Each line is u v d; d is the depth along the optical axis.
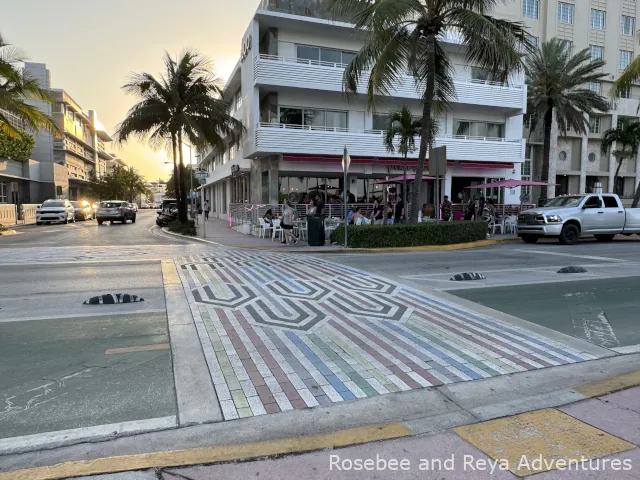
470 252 14.14
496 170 27.47
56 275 9.38
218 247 15.29
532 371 4.32
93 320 5.96
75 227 27.58
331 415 3.45
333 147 22.33
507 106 26.02
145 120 21.75
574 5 34.75
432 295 7.46
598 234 17.55
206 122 22.48
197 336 5.27
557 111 27.48
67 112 57.47
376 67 13.91
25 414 3.46
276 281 8.54
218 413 3.48
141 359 4.59
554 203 17.91
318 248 14.63
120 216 31.59
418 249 14.80
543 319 6.08
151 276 9.22
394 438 3.10
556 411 3.47
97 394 3.81
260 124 21.84
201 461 2.83
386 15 11.81
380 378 4.12
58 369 4.34
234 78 27.36
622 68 36.81
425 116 15.14
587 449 2.93
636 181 39.19
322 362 4.49
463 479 2.62
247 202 27.00
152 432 3.21
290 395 3.78
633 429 3.16
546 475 2.66
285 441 3.07
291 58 22.44
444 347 4.94
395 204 20.94
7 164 39.91
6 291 7.81
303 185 23.81
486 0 13.84
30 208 35.34
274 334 5.34
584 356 4.72
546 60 26.44
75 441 3.09
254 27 21.41
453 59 26.09
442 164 14.25
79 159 66.31
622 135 30.17
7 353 4.75
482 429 3.22
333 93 22.73
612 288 8.13
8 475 2.67
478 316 6.18
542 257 12.71
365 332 5.43
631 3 36.88
